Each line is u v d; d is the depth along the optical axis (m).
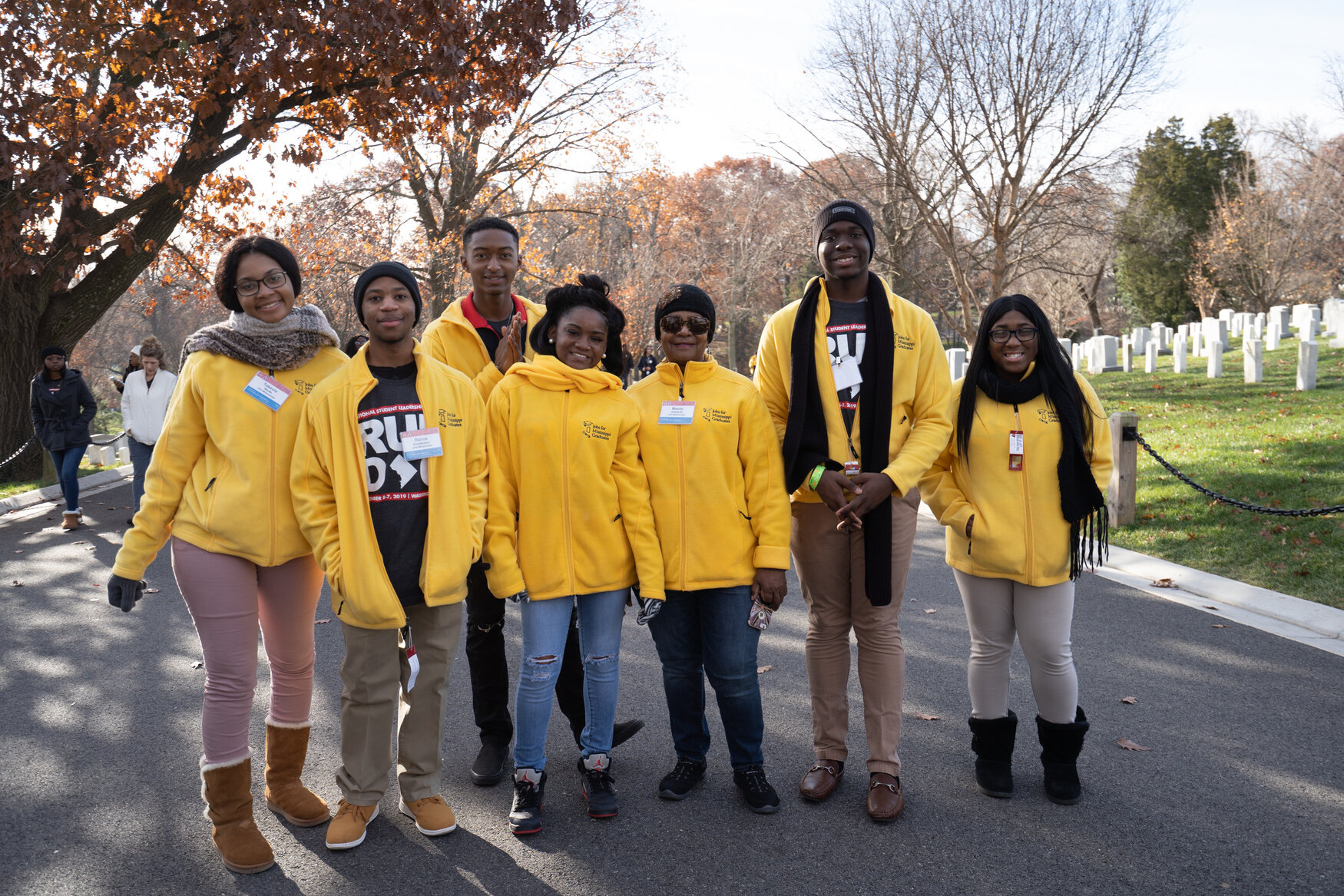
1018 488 3.15
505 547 3.03
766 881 2.72
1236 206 36.53
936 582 6.52
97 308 13.78
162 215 13.67
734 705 3.16
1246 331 19.66
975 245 19.72
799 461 3.17
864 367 3.19
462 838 3.00
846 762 3.57
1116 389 16.12
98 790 3.41
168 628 5.68
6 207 11.32
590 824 3.09
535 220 25.75
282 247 2.98
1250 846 2.86
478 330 3.57
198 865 2.84
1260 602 5.52
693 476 3.12
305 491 2.85
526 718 3.05
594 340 3.11
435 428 2.89
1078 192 19.33
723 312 46.84
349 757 2.95
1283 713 3.93
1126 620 5.37
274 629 3.04
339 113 13.50
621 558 3.10
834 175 21.64
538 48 13.31
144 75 12.30
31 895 2.68
